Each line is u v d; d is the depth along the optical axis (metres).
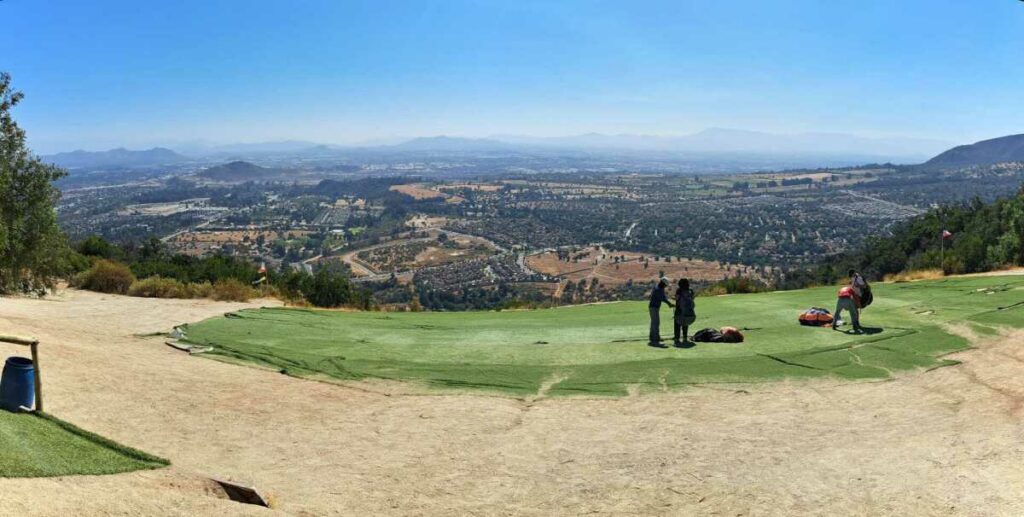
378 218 197.12
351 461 9.84
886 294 24.00
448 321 22.98
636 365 15.17
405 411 12.30
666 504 8.33
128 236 153.25
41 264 27.55
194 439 10.13
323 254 137.75
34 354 9.57
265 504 7.93
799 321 19.17
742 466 9.38
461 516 8.07
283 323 21.53
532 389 13.71
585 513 8.17
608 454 10.09
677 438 10.67
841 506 7.94
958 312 18.83
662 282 17.31
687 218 174.75
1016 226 35.62
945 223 51.47
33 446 8.10
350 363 15.85
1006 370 12.94
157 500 7.16
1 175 24.98
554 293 89.06
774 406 12.14
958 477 8.28
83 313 21.70
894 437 10.09
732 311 22.17
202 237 155.75
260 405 12.23
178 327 19.95
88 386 11.62
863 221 155.62
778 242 133.50
